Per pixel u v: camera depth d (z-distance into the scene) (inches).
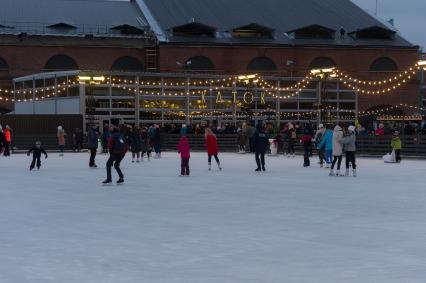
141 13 3287.4
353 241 457.1
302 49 3149.6
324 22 3339.1
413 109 3245.6
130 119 2459.4
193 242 456.8
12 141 2181.3
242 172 1133.1
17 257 406.9
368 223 540.7
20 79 2669.8
